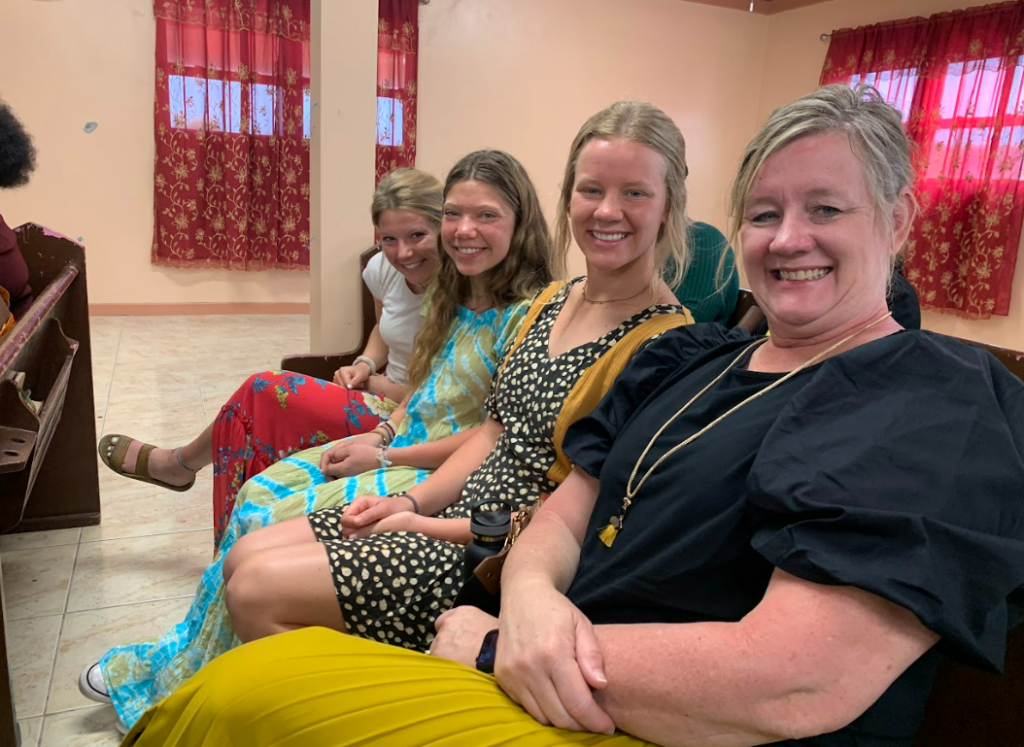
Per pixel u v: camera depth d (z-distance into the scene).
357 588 1.06
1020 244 4.38
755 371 0.87
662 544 0.82
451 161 5.46
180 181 4.96
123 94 4.79
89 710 1.43
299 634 0.77
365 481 1.44
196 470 2.01
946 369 0.70
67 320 2.03
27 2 4.45
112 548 2.06
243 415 1.73
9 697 1.18
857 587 0.60
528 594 0.81
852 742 0.68
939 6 4.70
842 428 0.70
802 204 0.78
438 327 1.64
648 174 1.17
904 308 1.06
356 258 2.35
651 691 0.67
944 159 4.66
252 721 0.68
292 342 4.64
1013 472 0.63
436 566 1.11
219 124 4.95
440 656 0.88
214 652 1.26
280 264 5.35
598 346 1.21
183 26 4.72
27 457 1.14
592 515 0.96
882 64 5.00
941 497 0.63
